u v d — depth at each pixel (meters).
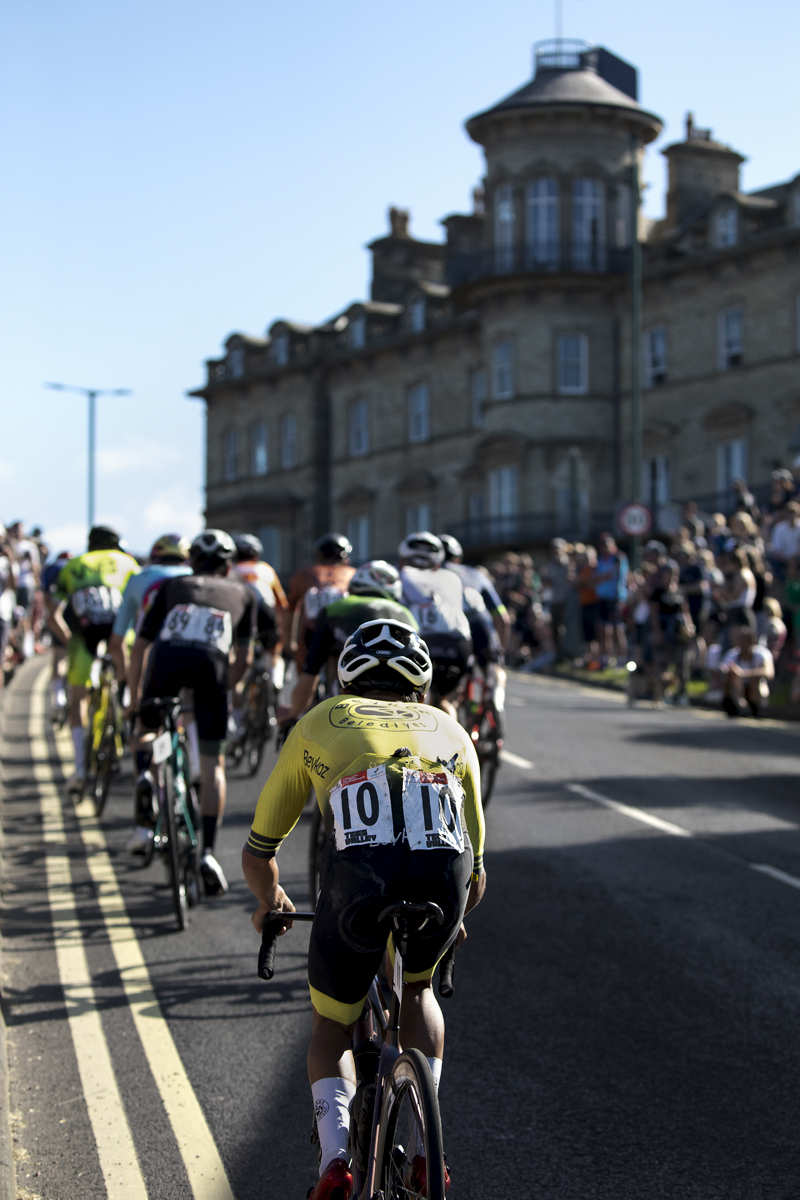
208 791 7.11
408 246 61.38
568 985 6.22
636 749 14.11
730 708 17.47
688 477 44.12
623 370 46.19
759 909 7.55
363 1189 3.27
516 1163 4.43
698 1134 4.65
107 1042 5.51
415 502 54.41
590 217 46.94
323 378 59.25
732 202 43.28
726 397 43.19
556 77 47.66
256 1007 5.95
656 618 19.16
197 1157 4.48
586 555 24.69
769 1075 5.16
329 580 9.25
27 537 22.61
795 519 19.14
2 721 15.57
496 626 9.77
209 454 65.00
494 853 8.97
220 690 7.11
